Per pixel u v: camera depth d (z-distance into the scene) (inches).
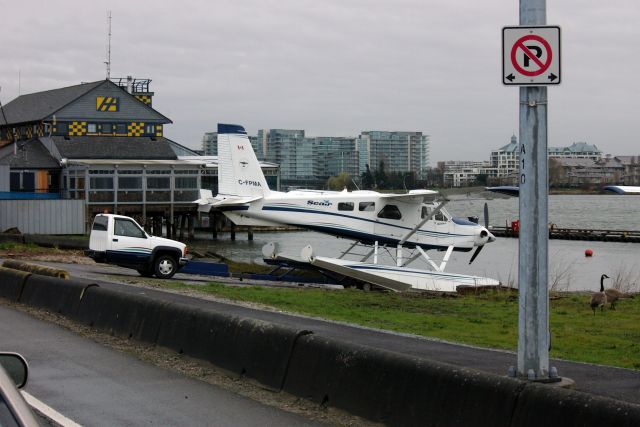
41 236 1860.2
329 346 424.5
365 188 6988.2
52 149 3110.2
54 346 586.6
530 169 384.2
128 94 3540.8
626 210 6761.8
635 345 738.8
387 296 1149.7
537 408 322.7
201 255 1596.9
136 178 2815.0
